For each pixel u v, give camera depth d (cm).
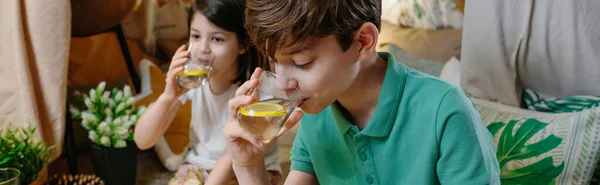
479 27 171
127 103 191
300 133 112
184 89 152
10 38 172
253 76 91
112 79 254
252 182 100
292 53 77
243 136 93
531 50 168
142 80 245
